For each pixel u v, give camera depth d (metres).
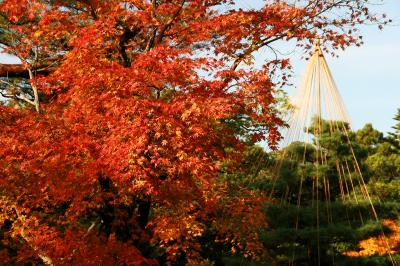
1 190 11.98
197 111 9.70
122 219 12.58
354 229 11.08
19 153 10.84
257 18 13.13
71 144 10.43
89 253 10.68
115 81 10.42
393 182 21.22
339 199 11.72
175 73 10.38
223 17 12.75
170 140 9.88
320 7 12.97
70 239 11.05
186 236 13.48
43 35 14.52
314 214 11.09
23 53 15.25
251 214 12.80
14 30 15.32
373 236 12.69
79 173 11.05
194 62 10.55
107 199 12.20
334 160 10.60
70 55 11.63
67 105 12.80
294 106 8.27
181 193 11.76
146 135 9.53
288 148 9.86
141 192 11.22
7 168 11.34
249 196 13.73
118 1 12.98
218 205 13.38
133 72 10.31
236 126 17.73
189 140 9.91
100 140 10.73
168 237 12.79
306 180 11.47
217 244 18.69
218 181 14.99
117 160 9.64
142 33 13.95
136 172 9.53
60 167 10.61
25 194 12.88
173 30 13.90
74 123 11.13
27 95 18.28
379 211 11.70
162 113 9.95
